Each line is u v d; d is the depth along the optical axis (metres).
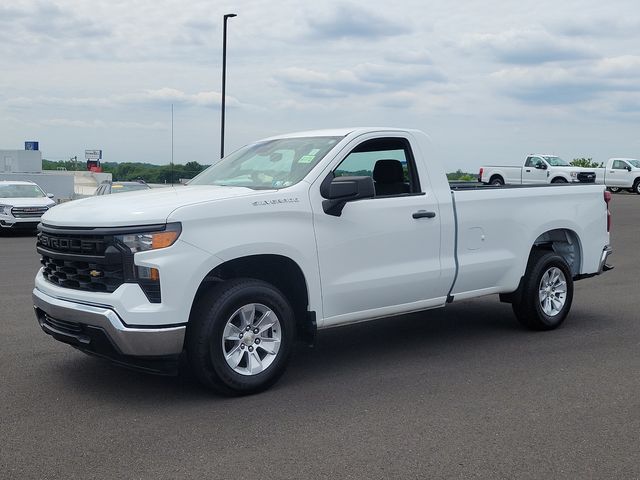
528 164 37.88
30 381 5.97
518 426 4.95
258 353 5.71
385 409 5.30
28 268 13.34
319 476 4.12
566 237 8.34
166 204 5.37
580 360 6.71
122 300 5.12
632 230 20.03
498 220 7.33
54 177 41.91
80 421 5.03
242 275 6.05
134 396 5.60
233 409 5.30
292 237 5.77
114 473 4.17
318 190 6.04
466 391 5.74
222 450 4.51
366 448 4.54
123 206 5.44
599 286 10.99
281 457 4.39
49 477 4.12
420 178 6.80
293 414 5.19
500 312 9.07
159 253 5.15
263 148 6.91
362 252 6.25
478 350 7.10
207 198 5.51
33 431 4.84
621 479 4.11
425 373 6.27
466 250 7.07
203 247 5.30
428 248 6.73
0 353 6.84
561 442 4.66
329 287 6.05
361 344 7.39
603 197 8.55
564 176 36.09
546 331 7.97
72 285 5.57
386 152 6.74
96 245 5.29
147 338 5.12
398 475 4.14
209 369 5.39
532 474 4.17
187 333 5.41
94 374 6.18
